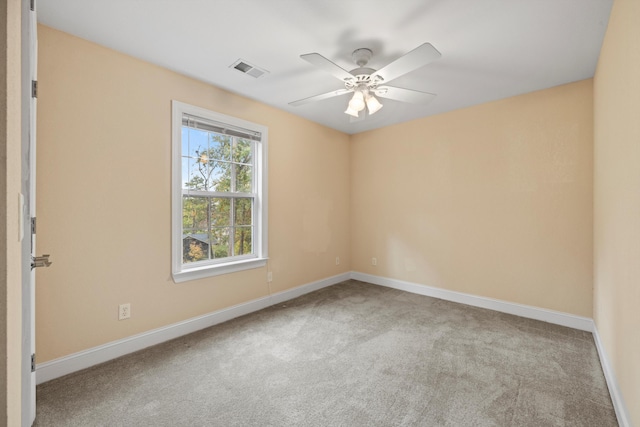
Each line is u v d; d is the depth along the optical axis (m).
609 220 1.90
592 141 2.62
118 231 2.19
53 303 1.90
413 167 3.84
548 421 1.53
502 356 2.20
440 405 1.65
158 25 1.91
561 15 1.79
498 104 3.15
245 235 3.19
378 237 4.23
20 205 0.82
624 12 1.45
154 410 1.60
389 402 1.68
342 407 1.63
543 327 2.73
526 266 2.99
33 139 1.39
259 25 1.92
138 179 2.29
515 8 1.74
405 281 3.94
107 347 2.12
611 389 1.72
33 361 1.47
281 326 2.75
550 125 2.84
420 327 2.73
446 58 2.30
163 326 2.44
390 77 2.03
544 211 2.88
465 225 3.40
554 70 2.49
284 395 1.73
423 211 3.76
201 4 1.72
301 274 3.75
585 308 2.67
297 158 3.68
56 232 1.91
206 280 2.76
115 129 2.18
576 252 2.71
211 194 2.85
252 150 3.25
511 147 3.07
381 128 4.18
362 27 1.94
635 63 1.29
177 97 2.54
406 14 1.81
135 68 2.29
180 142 2.55
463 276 3.43
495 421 1.53
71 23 1.88
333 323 2.82
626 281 1.47
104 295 2.12
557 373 1.97
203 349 2.29
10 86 0.65
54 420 1.51
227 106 2.92
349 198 4.54
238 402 1.67
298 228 3.70
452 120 3.49
